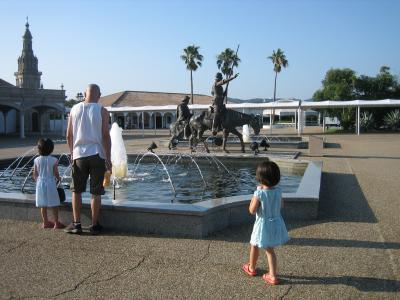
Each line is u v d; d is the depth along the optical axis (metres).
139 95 76.19
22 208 6.73
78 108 5.93
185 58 65.25
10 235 5.95
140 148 25.67
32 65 89.75
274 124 76.25
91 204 5.99
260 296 3.96
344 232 6.04
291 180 11.34
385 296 3.95
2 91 42.56
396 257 4.99
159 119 76.62
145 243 5.54
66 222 6.54
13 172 13.20
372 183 10.84
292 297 3.94
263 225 4.33
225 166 14.79
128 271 4.57
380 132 49.72
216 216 6.12
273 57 70.19
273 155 17.03
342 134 45.41
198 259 4.93
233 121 17.64
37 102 46.06
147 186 10.41
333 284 4.22
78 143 5.89
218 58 62.31
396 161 17.05
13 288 4.14
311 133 48.56
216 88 17.41
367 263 4.79
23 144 31.70
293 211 6.86
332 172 13.30
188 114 21.09
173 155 15.86
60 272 4.55
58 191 6.38
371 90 55.38
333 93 54.19
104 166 5.97
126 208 6.09
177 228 5.88
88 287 4.16
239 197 6.77
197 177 12.05
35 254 5.14
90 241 5.65
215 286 4.18
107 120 6.00
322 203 8.18
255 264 4.46
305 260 4.89
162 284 4.23
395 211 7.43
